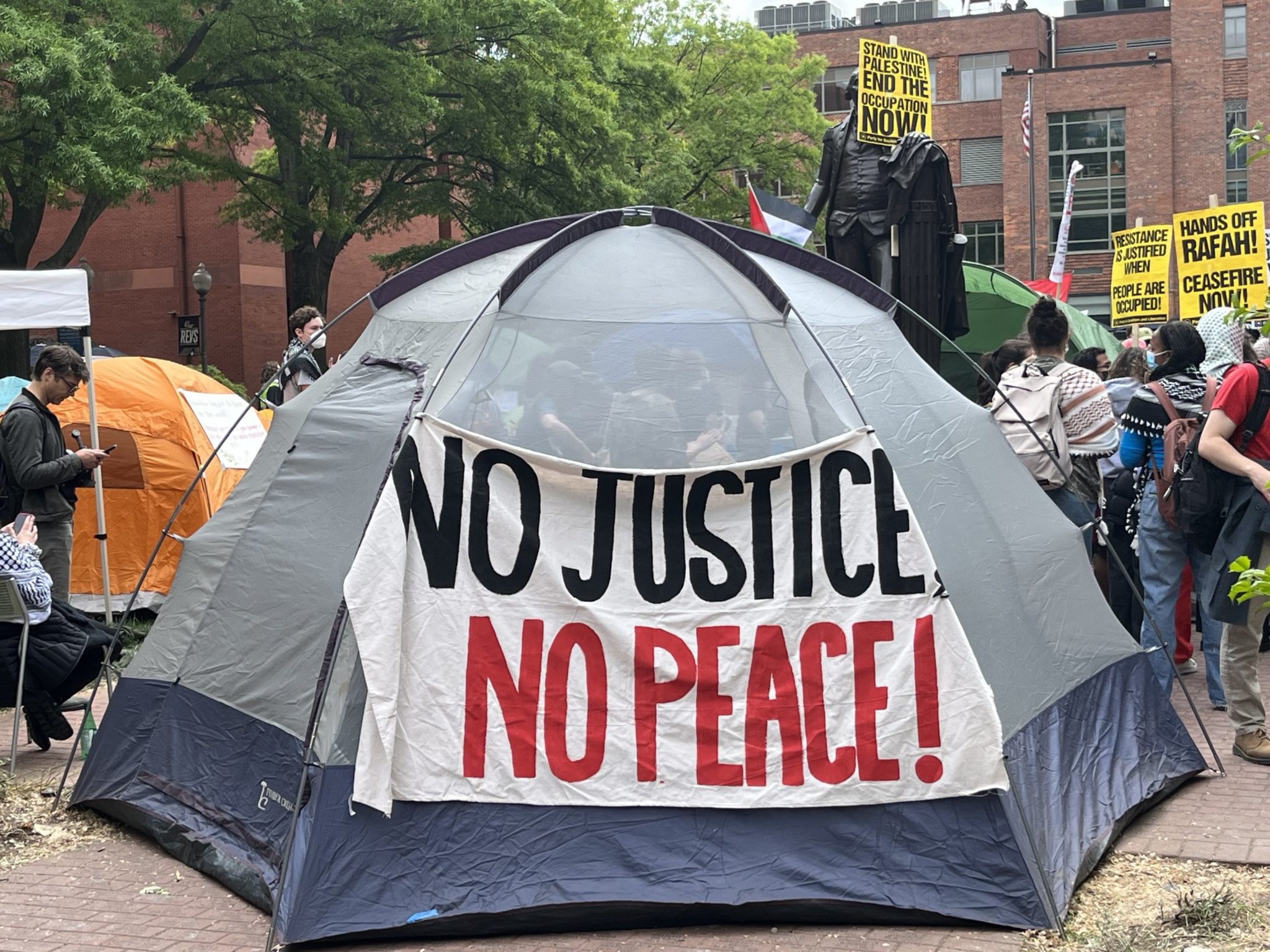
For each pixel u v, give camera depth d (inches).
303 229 1058.7
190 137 801.6
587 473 179.9
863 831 173.5
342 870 166.6
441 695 173.6
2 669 254.7
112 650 254.7
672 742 175.5
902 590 179.0
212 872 190.1
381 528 174.9
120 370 416.5
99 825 217.8
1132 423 270.1
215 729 203.5
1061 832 183.2
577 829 172.6
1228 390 226.2
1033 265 1926.7
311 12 854.5
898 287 384.2
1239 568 147.0
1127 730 216.2
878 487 181.2
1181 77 1977.1
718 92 1519.4
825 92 2300.7
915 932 166.9
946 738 175.2
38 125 712.4
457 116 1003.3
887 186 387.5
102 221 1440.7
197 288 1106.7
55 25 724.7
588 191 1048.8
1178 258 518.0
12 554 251.8
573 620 177.5
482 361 190.7
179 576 227.9
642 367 190.5
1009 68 2190.0
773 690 177.0
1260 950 157.9
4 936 170.4
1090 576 221.3
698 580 179.2
